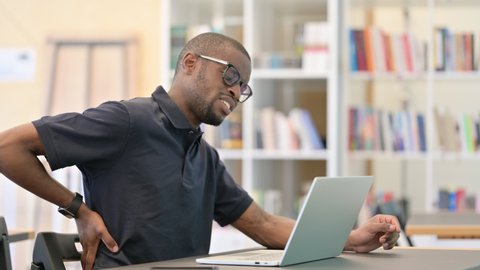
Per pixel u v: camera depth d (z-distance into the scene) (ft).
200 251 9.12
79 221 8.39
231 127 19.77
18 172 8.05
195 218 8.92
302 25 19.72
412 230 13.09
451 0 20.21
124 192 8.44
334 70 19.38
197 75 8.71
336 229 8.00
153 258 8.48
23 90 22.04
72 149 8.14
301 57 19.61
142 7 21.77
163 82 19.67
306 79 20.40
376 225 8.59
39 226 21.57
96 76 21.81
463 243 16.26
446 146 19.79
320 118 21.42
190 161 8.88
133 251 8.44
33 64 22.03
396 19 22.08
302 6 20.75
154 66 21.68
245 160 19.69
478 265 7.62
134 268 6.94
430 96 19.88
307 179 21.58
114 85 21.74
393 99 22.09
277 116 19.84
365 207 19.40
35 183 8.14
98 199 8.54
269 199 19.63
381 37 19.90
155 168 8.51
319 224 7.52
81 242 8.38
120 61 21.77
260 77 19.69
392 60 19.92
